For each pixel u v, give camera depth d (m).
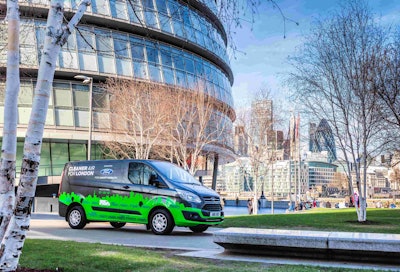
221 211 14.49
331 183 115.00
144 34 44.09
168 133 33.62
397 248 7.84
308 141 22.06
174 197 13.87
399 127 20.78
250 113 44.53
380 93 19.20
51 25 6.32
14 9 6.52
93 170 15.83
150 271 6.97
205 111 37.56
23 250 8.90
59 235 13.69
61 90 40.72
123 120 35.81
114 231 15.36
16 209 5.89
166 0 45.84
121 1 42.84
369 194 111.62
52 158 41.31
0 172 6.24
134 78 40.69
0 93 20.94
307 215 24.53
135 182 14.78
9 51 6.39
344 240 8.20
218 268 7.22
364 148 19.81
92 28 41.44
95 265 7.36
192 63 46.72
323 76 20.38
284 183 106.06
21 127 38.97
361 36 19.56
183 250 10.03
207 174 53.69
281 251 8.89
